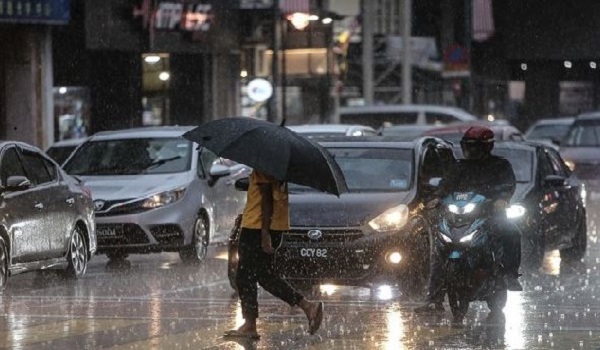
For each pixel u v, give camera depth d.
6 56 77.38
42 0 74.25
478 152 29.92
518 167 42.66
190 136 26.55
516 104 142.62
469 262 29.14
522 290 33.22
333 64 104.56
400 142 37.31
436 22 133.62
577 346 26.02
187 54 97.81
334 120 105.25
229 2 97.38
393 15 127.88
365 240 33.12
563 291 35.94
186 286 38.00
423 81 130.88
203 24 93.88
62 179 40.28
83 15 84.12
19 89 77.50
